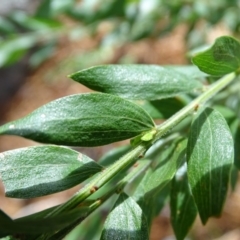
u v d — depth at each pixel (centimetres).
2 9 77
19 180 17
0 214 13
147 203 20
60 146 18
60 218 14
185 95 25
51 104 18
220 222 63
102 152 60
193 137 19
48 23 44
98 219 38
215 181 19
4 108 88
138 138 18
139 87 21
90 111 18
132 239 17
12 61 46
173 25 44
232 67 21
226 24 44
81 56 76
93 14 43
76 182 17
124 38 46
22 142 81
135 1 42
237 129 25
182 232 22
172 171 19
